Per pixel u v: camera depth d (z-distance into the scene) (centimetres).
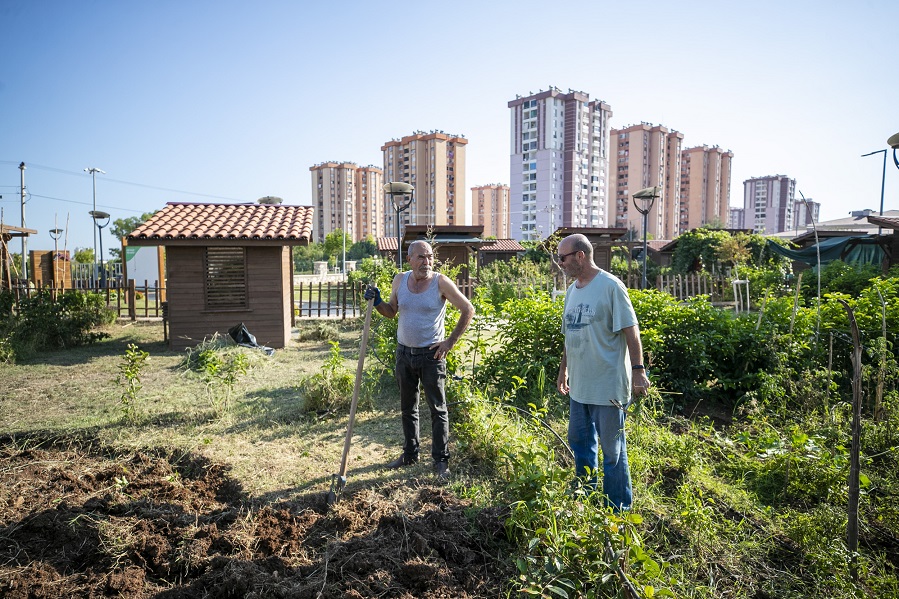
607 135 8556
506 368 649
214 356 752
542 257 2542
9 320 1087
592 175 8412
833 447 457
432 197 8275
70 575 297
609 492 335
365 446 502
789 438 457
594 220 8550
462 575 288
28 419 582
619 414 332
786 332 662
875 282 707
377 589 272
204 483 427
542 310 673
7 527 335
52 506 365
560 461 433
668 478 425
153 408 622
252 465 456
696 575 303
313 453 484
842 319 653
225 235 1070
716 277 1797
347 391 629
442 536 316
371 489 403
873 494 402
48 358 979
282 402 656
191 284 1084
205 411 609
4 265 1557
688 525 334
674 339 658
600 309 328
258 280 1114
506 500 375
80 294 1206
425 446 502
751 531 347
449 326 688
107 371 860
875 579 291
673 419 551
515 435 453
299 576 282
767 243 2314
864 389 589
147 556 313
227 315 1102
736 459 453
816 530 330
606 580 239
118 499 372
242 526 338
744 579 300
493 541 316
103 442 506
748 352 627
